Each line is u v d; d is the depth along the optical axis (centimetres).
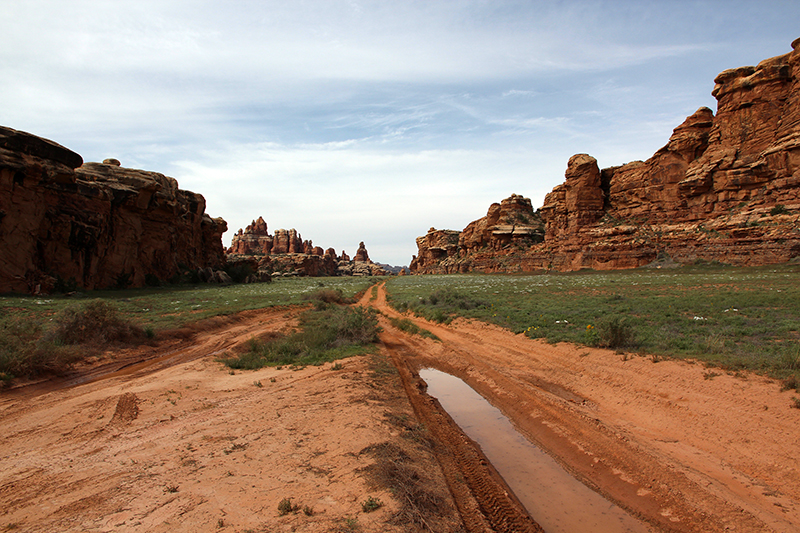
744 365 1034
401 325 2805
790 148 5812
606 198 9712
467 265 13862
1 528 465
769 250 5475
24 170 3972
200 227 8794
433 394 1267
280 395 1089
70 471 634
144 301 3703
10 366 1216
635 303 2533
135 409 977
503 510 592
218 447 729
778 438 721
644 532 555
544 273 9269
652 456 749
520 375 1390
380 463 645
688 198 7375
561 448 844
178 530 456
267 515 491
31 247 4078
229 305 3469
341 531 452
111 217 5394
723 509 582
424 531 475
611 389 1130
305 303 4062
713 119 7244
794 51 6106
